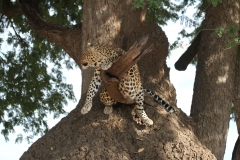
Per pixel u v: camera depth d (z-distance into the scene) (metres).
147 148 9.33
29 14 13.92
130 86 8.89
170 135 9.62
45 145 9.66
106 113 9.75
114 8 11.62
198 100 11.63
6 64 17.67
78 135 9.52
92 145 9.19
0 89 17.62
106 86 8.99
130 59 8.20
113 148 9.21
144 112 9.48
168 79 11.16
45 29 13.42
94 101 10.26
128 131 9.54
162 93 10.75
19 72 17.72
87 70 11.33
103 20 11.59
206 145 11.20
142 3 9.94
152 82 10.82
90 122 9.66
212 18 11.94
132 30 11.36
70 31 13.04
